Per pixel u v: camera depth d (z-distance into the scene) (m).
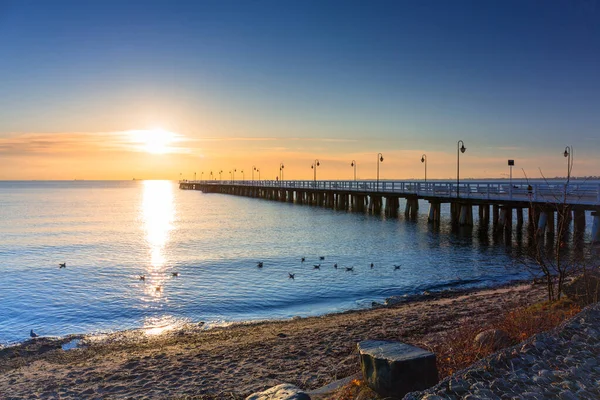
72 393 9.14
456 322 12.59
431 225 39.75
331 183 62.06
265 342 11.95
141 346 12.59
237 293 19.06
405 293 18.59
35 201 100.25
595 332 7.00
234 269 24.03
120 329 14.74
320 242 33.41
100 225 49.53
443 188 37.97
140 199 110.62
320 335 12.29
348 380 7.95
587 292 9.77
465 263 24.45
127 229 45.28
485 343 7.49
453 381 5.43
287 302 17.66
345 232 38.47
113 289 20.16
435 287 19.45
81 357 11.71
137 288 20.28
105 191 176.25
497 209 33.53
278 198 84.44
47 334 14.35
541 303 11.19
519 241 30.42
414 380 5.47
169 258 27.94
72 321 15.71
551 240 28.92
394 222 43.91
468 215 35.72
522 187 29.38
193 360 10.75
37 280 22.19
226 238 37.03
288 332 12.99
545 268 11.49
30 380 10.03
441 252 27.83
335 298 18.08
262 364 10.17
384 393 5.55
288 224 46.19
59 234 41.38
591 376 5.75
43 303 17.98
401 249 29.30
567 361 6.13
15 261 27.58
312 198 68.50
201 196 125.19
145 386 9.26
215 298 18.36
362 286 19.89
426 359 5.54
